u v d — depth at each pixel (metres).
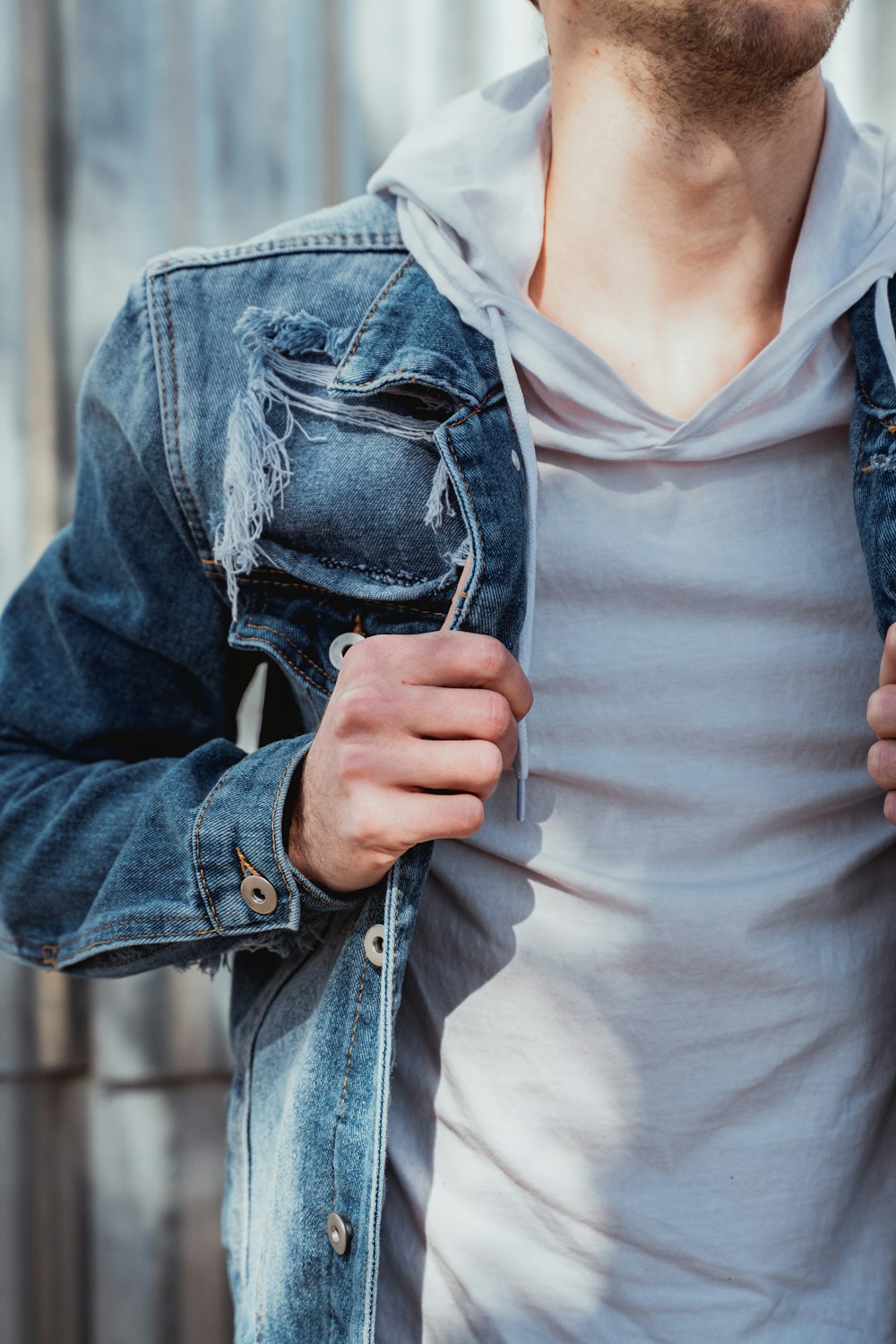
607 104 0.81
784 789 0.82
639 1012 0.82
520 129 0.88
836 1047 0.83
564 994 0.83
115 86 1.46
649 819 0.83
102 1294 1.56
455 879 0.85
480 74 1.51
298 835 0.80
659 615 0.83
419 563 0.84
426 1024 0.87
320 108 1.49
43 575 1.00
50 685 0.96
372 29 1.49
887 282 0.84
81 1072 1.55
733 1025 0.81
